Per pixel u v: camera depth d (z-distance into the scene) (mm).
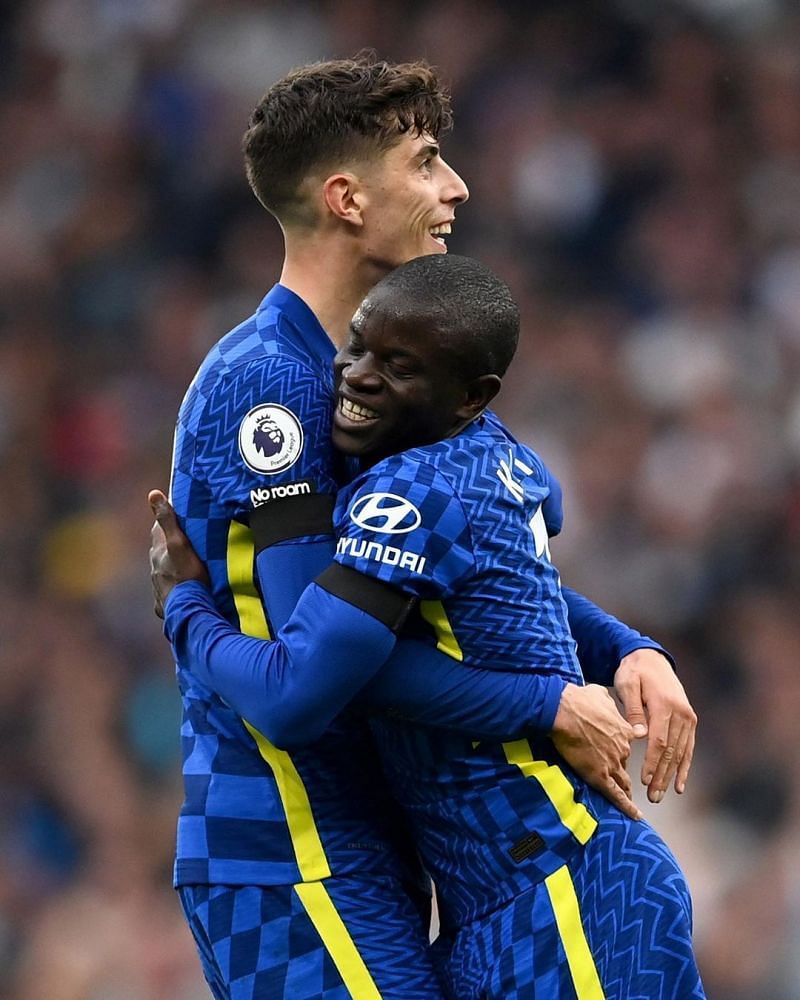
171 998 30375
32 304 43719
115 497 39969
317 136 11609
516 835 10781
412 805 11148
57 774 34250
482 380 10836
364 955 10906
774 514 37812
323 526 10859
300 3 47375
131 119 46375
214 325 42906
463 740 10875
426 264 10852
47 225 45062
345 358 10906
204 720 11359
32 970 31000
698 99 46031
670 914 10602
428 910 11727
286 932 10930
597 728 10742
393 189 11664
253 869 11016
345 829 11156
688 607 36375
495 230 43750
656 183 44562
